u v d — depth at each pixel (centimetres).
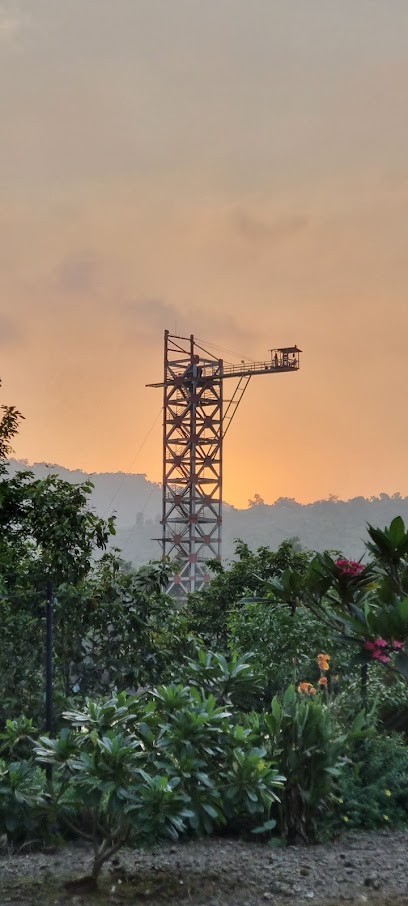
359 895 1930
